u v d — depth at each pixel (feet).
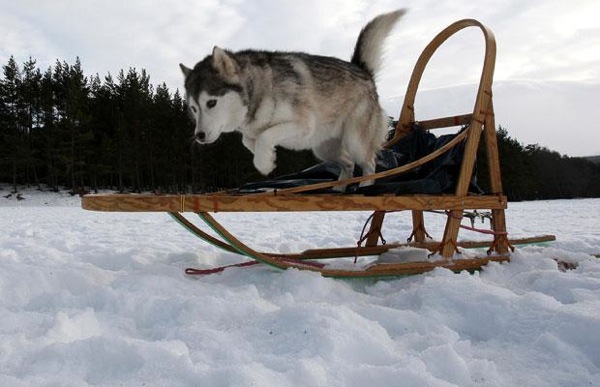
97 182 131.64
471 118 12.54
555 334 6.99
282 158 103.24
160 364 5.69
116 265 13.60
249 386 5.00
